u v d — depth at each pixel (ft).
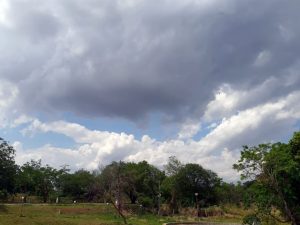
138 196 384.68
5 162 379.14
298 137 144.56
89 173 476.54
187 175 395.75
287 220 144.87
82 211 304.91
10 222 201.36
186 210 367.25
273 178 136.05
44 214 271.28
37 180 426.10
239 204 381.81
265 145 139.03
